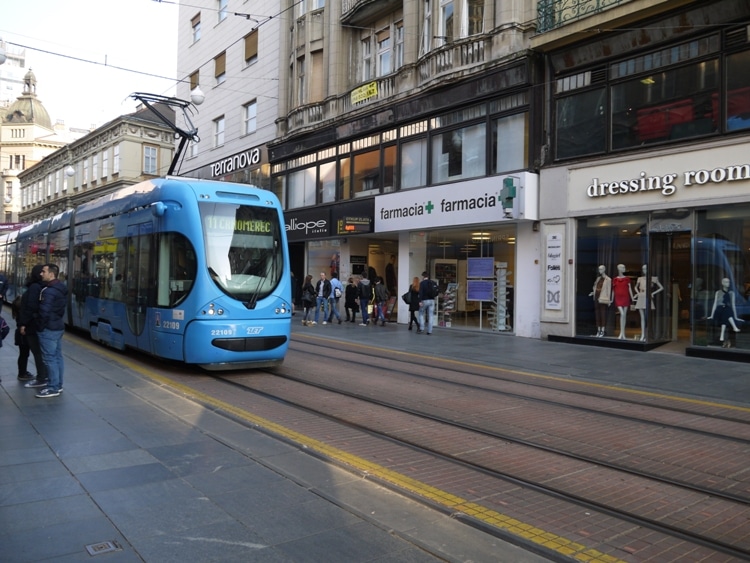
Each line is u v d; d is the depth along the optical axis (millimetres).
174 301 10055
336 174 23656
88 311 14227
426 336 16922
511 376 10594
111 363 11070
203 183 10422
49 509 4273
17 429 6348
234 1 31281
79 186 49969
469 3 18234
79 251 15375
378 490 4836
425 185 19594
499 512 4480
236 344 9828
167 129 44281
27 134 84125
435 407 8016
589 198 15016
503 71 16734
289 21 26891
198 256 9742
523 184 15945
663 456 6031
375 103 21578
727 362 12227
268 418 7176
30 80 86562
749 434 6852
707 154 12852
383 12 22047
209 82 33719
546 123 16016
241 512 4297
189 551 3674
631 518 4445
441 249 19500
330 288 20703
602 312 14898
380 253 24500
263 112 28812
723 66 12719
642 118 14141
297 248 27922
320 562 3588
